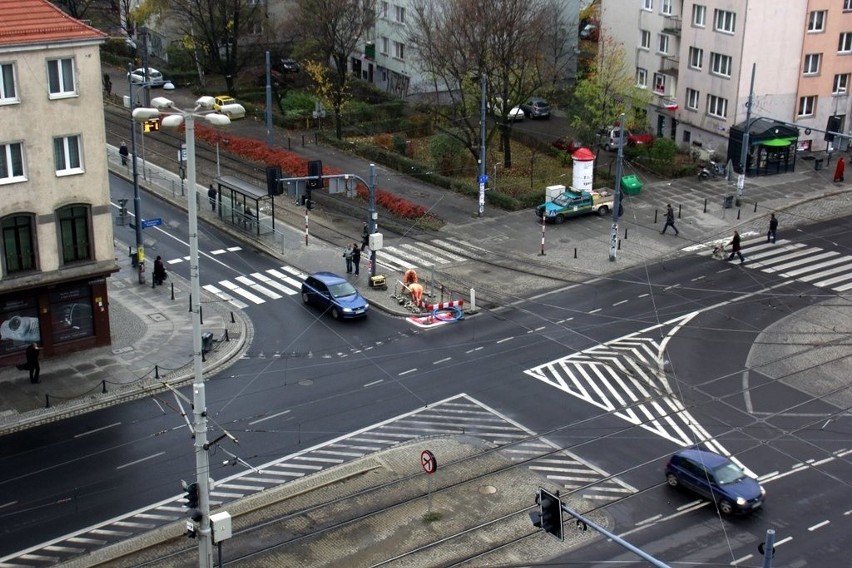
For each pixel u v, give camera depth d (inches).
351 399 1860.2
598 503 1545.3
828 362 2027.6
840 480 1612.9
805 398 1887.3
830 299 2333.9
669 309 2266.2
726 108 3223.4
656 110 3513.8
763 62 3164.4
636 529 1481.3
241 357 2026.3
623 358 2032.5
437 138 3176.7
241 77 4101.9
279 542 1449.3
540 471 1633.9
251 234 2667.3
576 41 3809.1
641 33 3535.9
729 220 2824.8
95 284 2003.0
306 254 2571.4
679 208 2854.3
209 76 4175.7
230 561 1403.8
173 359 2000.5
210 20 3848.4
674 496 1566.2
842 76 3324.3
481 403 1850.4
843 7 3230.8
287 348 2070.6
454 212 2869.1
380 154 3280.0
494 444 1715.1
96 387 1878.7
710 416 1817.2
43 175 1900.8
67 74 1895.9
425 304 2257.6
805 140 3344.0
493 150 3398.1
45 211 1916.8
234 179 2758.4
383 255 2568.9
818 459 1675.7
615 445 1713.8
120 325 2140.7
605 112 3218.5
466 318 2217.0
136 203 2329.0
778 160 3189.0
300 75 4077.3
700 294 2349.9
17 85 1841.8
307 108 3654.0
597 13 4183.1
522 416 1807.3
